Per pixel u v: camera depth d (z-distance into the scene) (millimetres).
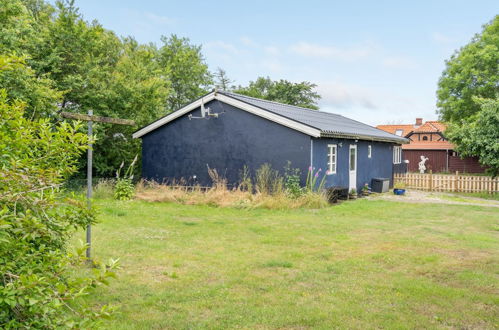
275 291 5980
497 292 6078
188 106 18797
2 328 2756
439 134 46719
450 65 39875
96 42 18766
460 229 11195
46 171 3363
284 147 16672
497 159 20078
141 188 17453
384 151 24234
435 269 7219
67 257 2986
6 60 3471
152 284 6168
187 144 19172
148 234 9719
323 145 17094
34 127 3629
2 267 2744
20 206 3283
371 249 8656
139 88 19688
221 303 5469
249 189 16172
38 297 2559
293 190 15625
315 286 6242
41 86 13812
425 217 13258
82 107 18312
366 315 5133
